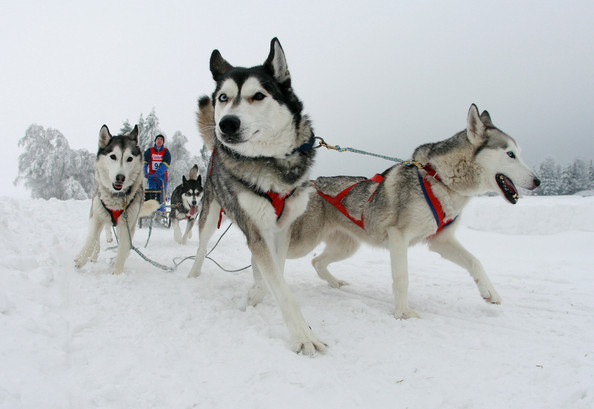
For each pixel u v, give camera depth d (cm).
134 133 444
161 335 239
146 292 320
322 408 170
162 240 777
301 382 189
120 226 401
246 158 280
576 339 267
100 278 346
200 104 383
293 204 298
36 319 218
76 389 162
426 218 333
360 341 254
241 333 252
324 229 413
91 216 424
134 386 172
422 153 351
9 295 237
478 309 343
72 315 244
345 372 209
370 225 366
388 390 191
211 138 375
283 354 219
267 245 280
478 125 329
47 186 2250
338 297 378
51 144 2295
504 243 759
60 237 508
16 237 399
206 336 245
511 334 273
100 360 193
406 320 301
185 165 2452
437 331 273
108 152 412
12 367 164
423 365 220
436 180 333
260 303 327
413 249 745
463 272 522
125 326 243
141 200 454
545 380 202
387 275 508
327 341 254
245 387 184
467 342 256
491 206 940
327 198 399
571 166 3164
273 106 272
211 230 410
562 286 436
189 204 784
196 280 384
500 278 485
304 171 293
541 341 261
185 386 179
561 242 716
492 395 188
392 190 348
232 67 322
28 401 144
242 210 286
